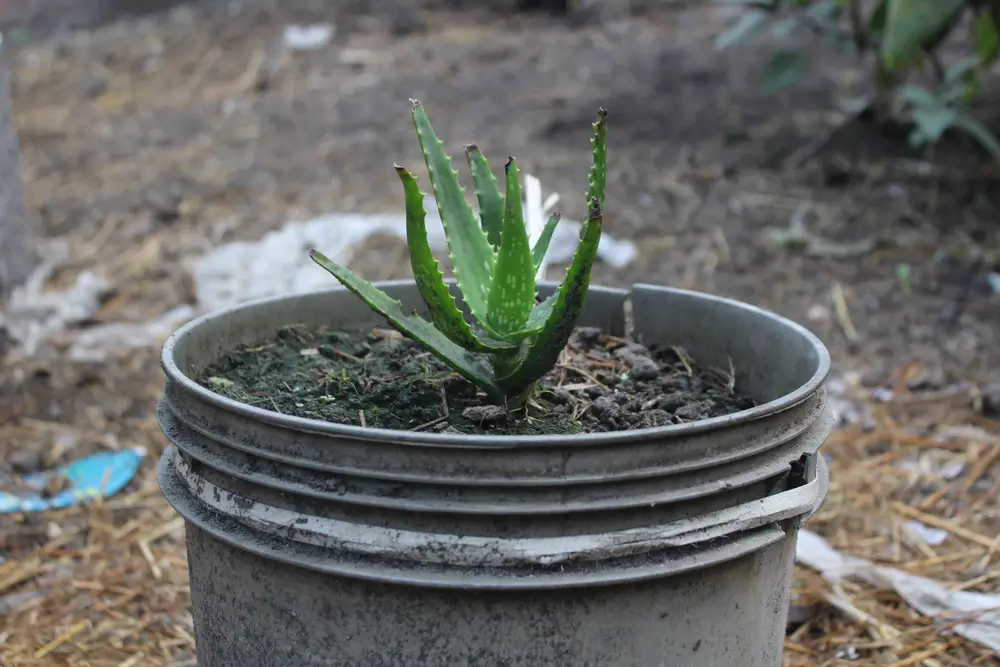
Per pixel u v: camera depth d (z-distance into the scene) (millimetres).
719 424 1009
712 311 1475
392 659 1030
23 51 6344
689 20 5980
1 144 3135
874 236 3393
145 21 6934
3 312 3066
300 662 1070
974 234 3402
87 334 2975
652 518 1007
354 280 1175
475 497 973
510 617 1001
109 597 1943
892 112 4070
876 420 2535
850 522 2170
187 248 3477
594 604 1005
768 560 1117
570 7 6195
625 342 1546
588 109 4574
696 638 1066
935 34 3162
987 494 2244
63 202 3938
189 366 1305
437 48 5652
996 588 1932
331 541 1003
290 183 4020
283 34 6008
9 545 2082
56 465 2387
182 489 1172
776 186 3744
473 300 1241
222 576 1114
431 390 1313
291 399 1285
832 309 3029
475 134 4379
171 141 4652
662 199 3689
